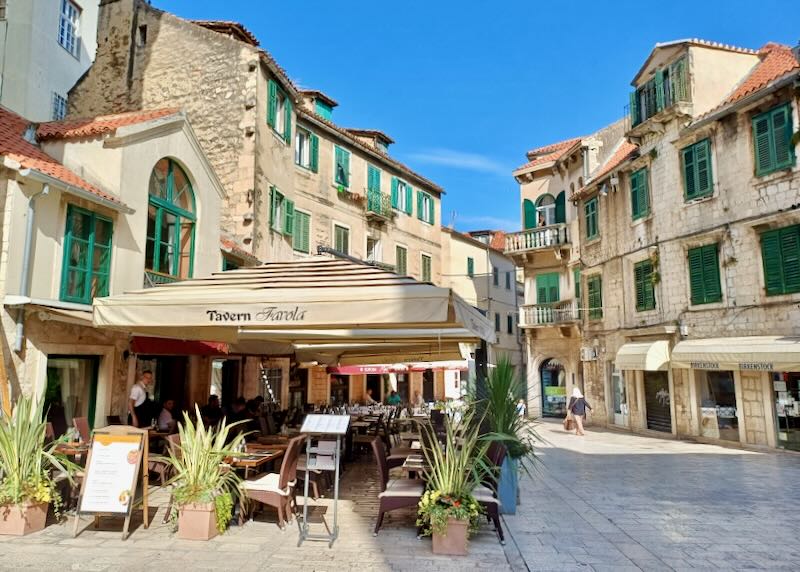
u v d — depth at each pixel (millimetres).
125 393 11625
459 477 6590
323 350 13250
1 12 21531
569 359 27750
